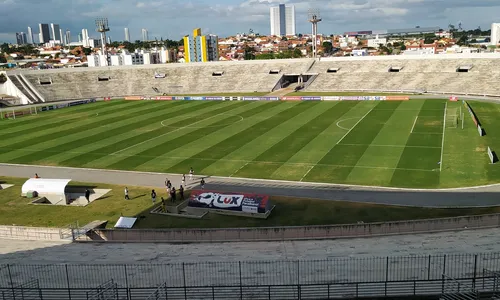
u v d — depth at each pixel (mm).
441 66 142500
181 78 166250
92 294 27453
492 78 129750
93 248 38500
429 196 50812
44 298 27812
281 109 113250
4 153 78562
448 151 68562
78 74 164375
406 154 67938
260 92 150375
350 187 55000
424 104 111562
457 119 91062
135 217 48062
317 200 51031
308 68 160500
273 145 76562
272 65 166500
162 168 66500
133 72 169750
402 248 34375
